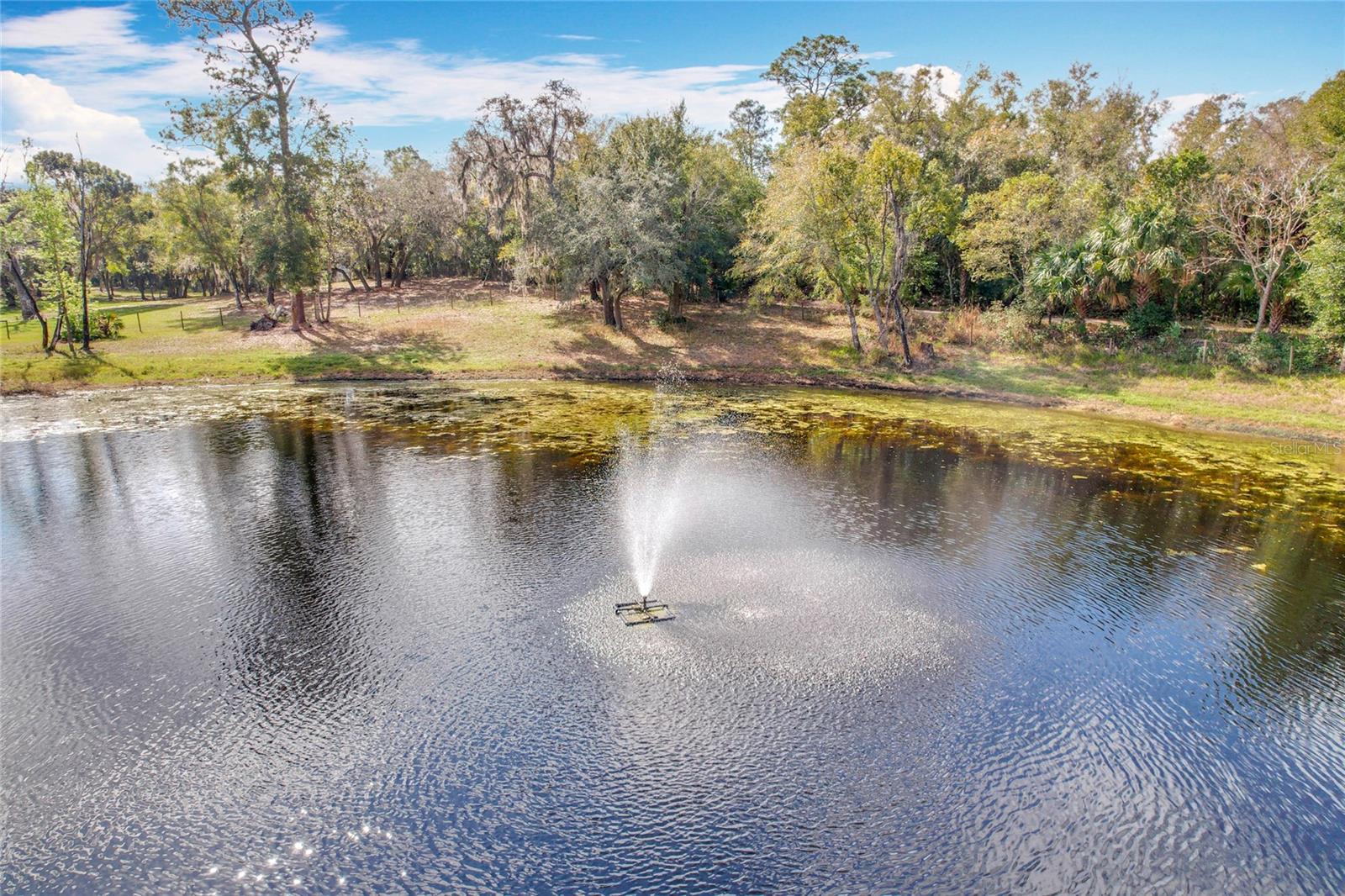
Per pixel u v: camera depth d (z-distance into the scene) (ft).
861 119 161.89
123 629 34.09
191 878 21.31
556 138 132.87
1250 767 26.25
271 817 23.41
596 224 119.55
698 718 27.99
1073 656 32.89
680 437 72.08
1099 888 21.31
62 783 24.70
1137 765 26.25
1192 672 31.94
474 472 58.70
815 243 108.47
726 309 144.66
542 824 23.16
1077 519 50.01
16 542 44.21
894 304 108.78
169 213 152.87
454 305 147.54
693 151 138.00
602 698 29.09
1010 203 113.91
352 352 115.24
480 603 36.52
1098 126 144.25
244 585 38.47
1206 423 80.38
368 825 23.11
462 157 147.54
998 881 21.43
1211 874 21.90
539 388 99.96
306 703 28.78
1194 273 103.09
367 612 35.60
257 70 117.70
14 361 102.68
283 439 69.10
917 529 47.80
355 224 145.89
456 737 26.86
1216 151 142.20
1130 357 102.17
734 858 21.99
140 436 69.67
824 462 63.62
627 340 123.75
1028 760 26.30
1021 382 99.40
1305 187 94.99
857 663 31.73
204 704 28.66
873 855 22.18
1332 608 37.78
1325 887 21.57
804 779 25.08
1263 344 93.97
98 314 123.03
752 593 37.93
